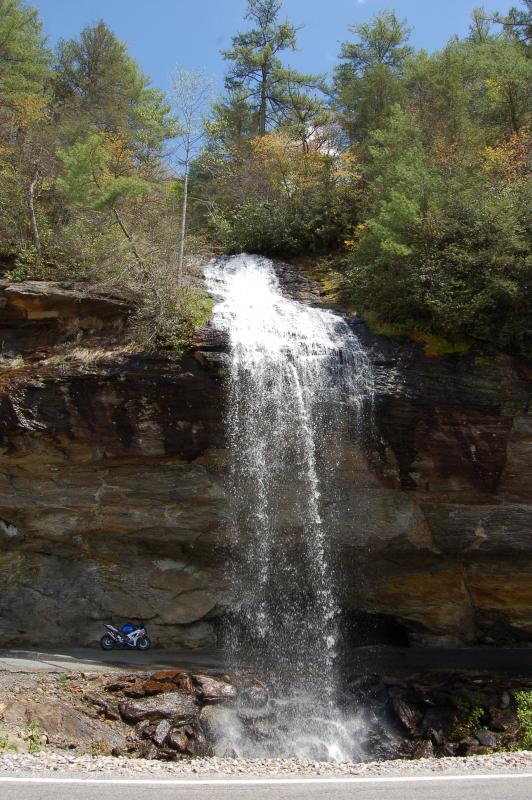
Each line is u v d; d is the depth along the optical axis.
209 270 19.89
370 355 14.68
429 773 8.29
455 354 14.60
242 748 11.52
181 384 14.09
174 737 11.05
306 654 14.91
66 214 20.75
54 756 8.92
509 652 15.11
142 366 14.17
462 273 15.10
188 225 24.08
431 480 14.34
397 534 14.51
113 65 32.75
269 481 14.48
